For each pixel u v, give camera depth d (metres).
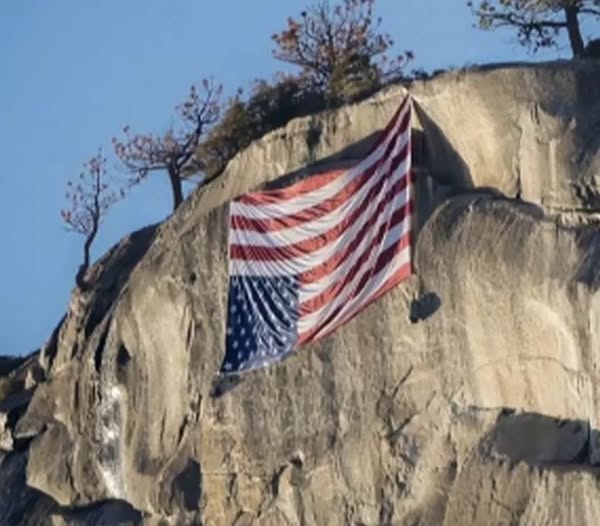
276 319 161.38
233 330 163.62
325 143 165.50
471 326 145.62
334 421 155.25
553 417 140.00
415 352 149.88
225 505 162.12
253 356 161.88
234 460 161.75
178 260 171.00
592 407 136.12
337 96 185.75
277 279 162.25
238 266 164.75
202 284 168.75
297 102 194.12
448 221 149.12
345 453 153.25
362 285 155.25
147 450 173.38
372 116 161.75
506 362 143.00
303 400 157.62
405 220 153.00
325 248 159.75
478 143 152.38
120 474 178.62
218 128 195.25
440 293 148.38
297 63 195.38
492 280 143.75
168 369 172.38
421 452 148.25
